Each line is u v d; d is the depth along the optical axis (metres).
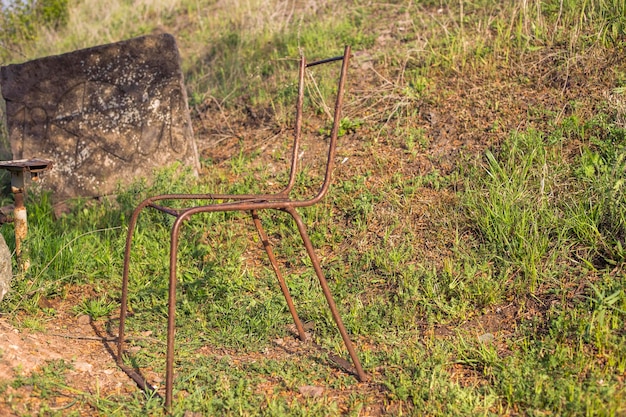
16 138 6.13
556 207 4.51
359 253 4.79
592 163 4.72
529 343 3.60
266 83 7.18
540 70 5.85
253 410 3.21
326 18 8.05
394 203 5.08
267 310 4.23
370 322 4.02
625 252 3.99
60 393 3.26
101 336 4.08
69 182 6.10
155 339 4.03
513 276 4.21
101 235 5.38
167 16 10.06
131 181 6.07
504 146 5.15
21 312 4.17
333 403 3.20
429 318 4.01
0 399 3.09
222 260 4.90
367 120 6.05
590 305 3.68
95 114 6.12
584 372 3.25
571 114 5.29
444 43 6.64
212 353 3.90
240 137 6.56
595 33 5.91
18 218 4.48
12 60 9.64
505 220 4.46
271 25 8.23
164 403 3.21
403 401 3.23
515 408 3.10
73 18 10.73
